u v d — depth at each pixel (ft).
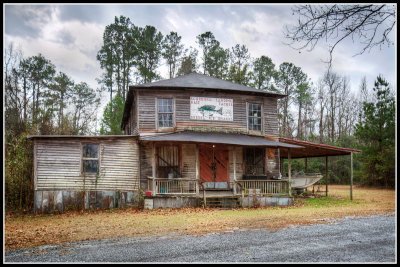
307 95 154.61
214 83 66.08
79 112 135.85
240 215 42.29
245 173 62.80
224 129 62.34
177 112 60.13
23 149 54.34
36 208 48.39
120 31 131.34
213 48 139.44
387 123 93.81
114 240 27.48
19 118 82.28
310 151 72.28
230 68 133.28
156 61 137.39
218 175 61.11
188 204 52.01
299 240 26.94
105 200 52.54
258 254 22.63
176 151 58.75
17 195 51.80
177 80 65.87
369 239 27.32
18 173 52.21
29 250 24.38
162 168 57.47
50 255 22.82
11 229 33.86
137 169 55.77
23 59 124.47
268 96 66.64
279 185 57.06
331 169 124.77
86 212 48.83
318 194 77.66
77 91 140.77
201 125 61.05
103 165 53.31
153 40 135.23
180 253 23.00
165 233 30.30
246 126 64.13
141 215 43.75
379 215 41.37
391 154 91.86
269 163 64.85
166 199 51.16
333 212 44.70
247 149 63.87
